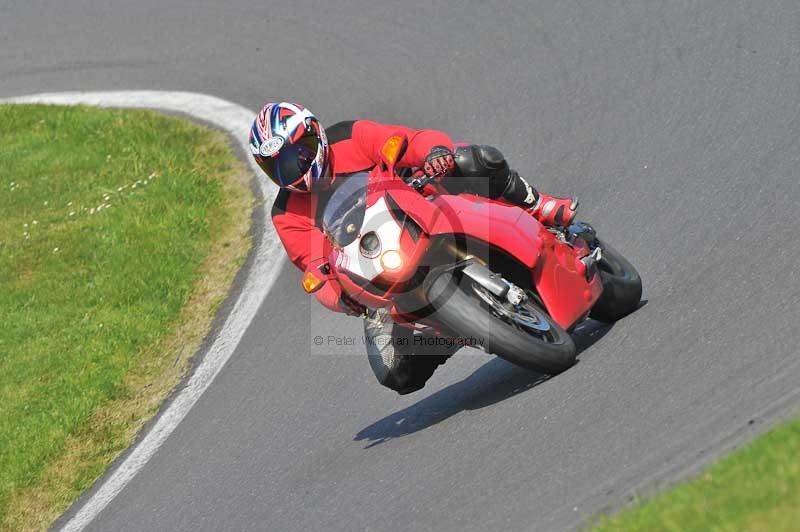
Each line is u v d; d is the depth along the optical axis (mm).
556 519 16906
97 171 46312
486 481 19594
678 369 20391
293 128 21969
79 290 38750
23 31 61438
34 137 49969
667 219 29531
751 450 15648
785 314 20469
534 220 22688
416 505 20109
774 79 34406
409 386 24578
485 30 47250
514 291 21125
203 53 54375
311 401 29328
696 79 36875
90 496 29453
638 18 42719
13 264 40938
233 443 28828
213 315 36375
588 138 36812
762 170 29297
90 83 54625
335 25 52719
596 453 18594
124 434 31875
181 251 39969
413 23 50281
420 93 44969
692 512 14703
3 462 31484
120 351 35344
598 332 24625
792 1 38812
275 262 38000
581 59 41938
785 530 13344
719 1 41094
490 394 24266
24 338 36875
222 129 47688
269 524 23047
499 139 39562
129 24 59188
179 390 33125
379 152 22328
